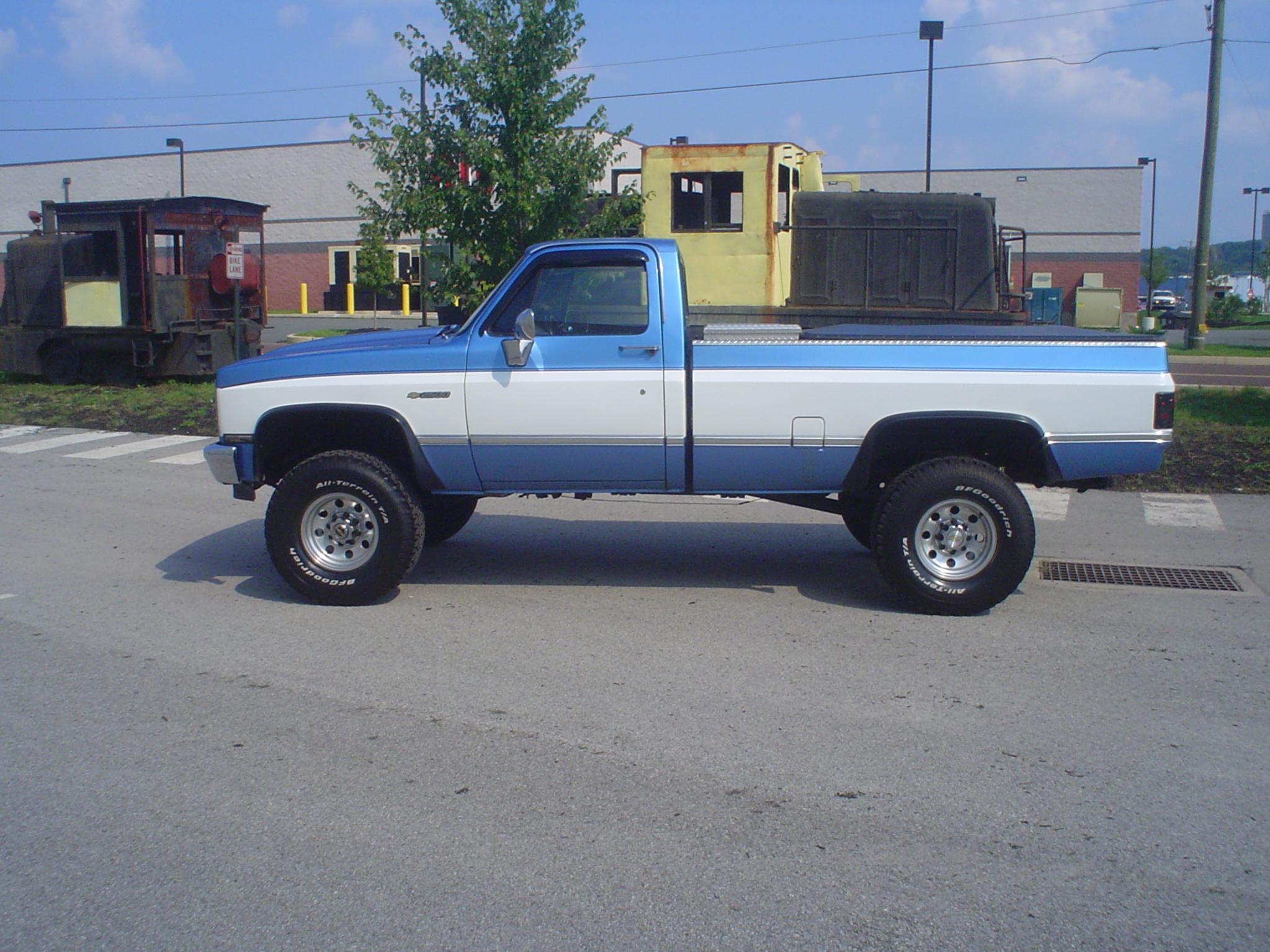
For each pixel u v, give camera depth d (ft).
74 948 11.23
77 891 12.27
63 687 18.53
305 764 15.47
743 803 14.24
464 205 51.26
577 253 22.38
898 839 13.30
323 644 20.74
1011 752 15.76
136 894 12.20
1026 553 21.91
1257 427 47.14
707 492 22.80
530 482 22.91
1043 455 22.15
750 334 22.44
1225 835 13.42
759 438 22.07
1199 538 29.50
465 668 19.39
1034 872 12.57
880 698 17.88
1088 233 168.04
